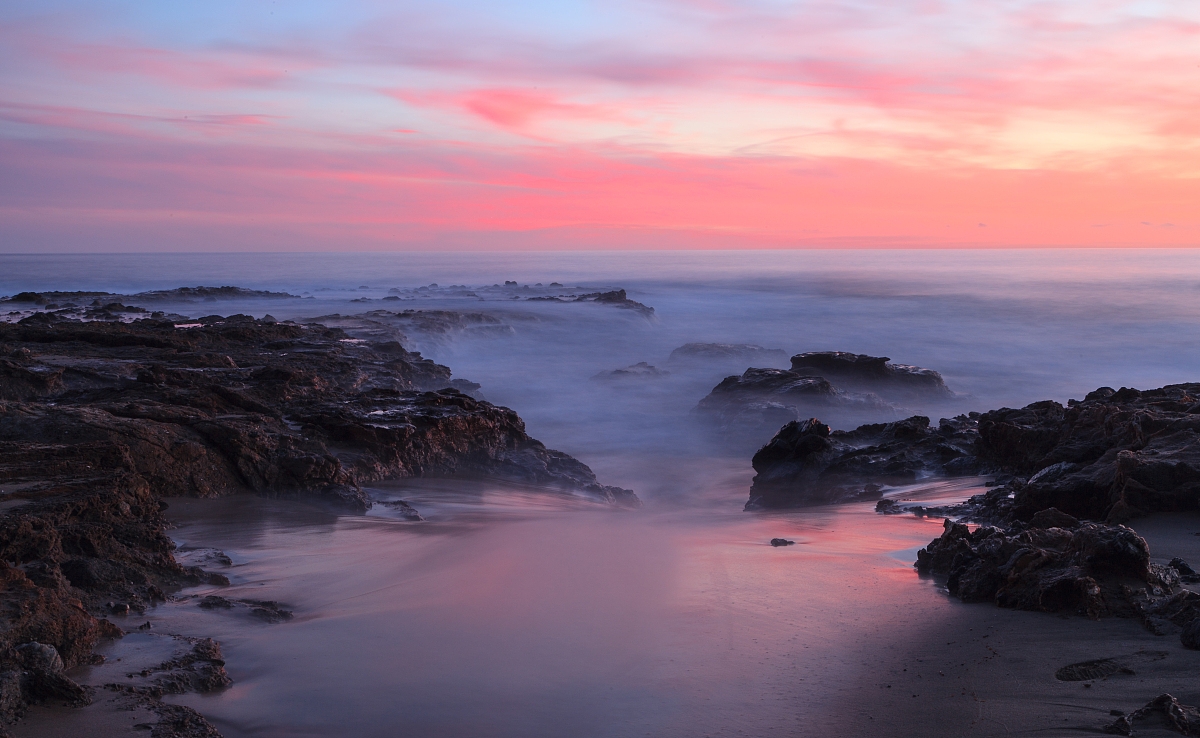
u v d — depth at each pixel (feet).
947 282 397.80
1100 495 40.14
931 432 71.36
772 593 30.14
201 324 144.97
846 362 129.29
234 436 51.96
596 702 20.93
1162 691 19.85
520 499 61.52
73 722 19.30
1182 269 537.24
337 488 52.37
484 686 21.93
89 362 82.02
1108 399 63.62
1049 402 64.95
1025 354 193.67
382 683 22.20
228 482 50.98
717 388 122.01
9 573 23.70
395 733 19.45
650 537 41.96
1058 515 35.73
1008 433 58.95
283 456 52.95
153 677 21.86
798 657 23.58
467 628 26.30
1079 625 25.11
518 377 156.25
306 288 388.16
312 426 63.00
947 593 29.73
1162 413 49.70
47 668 20.51
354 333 151.74
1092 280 404.36
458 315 193.06
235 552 37.14
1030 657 22.67
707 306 298.97
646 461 101.04
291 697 21.39
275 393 73.41
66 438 46.98
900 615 27.14
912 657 23.29
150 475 47.60
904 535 41.98
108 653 23.45
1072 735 17.95
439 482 63.98
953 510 47.88
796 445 70.03
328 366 97.19
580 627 26.45
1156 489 38.37
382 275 537.65
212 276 494.59
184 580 31.45
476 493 61.46
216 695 21.57
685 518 53.83
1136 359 184.44
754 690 21.40
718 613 27.68
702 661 23.38
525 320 217.36
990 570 29.01
